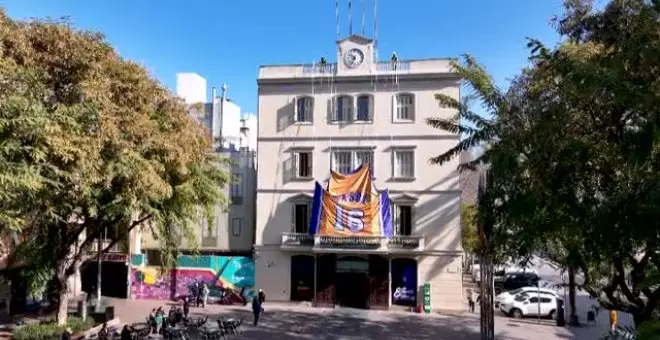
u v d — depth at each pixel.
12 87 12.61
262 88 36.97
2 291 29.67
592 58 9.82
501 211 12.41
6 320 28.02
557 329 28.47
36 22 17.30
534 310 32.03
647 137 6.04
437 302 34.03
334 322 29.88
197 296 35.31
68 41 17.28
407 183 34.94
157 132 21.05
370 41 35.91
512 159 10.95
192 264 37.25
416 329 28.14
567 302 37.31
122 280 38.47
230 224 40.12
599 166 10.24
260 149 36.78
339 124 35.94
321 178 35.97
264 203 36.50
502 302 32.94
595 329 28.53
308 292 35.78
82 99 16.91
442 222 34.41
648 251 7.80
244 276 36.84
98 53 18.34
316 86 36.38
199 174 26.55
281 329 27.66
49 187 16.31
